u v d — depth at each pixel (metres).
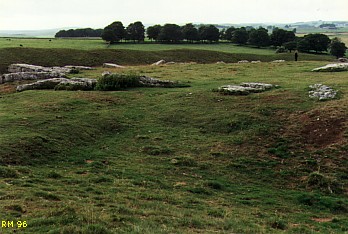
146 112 36.44
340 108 31.27
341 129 28.34
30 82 53.31
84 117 33.69
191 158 25.91
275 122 31.39
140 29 137.00
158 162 25.48
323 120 29.94
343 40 189.38
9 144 24.59
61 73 56.50
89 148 27.56
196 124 33.03
